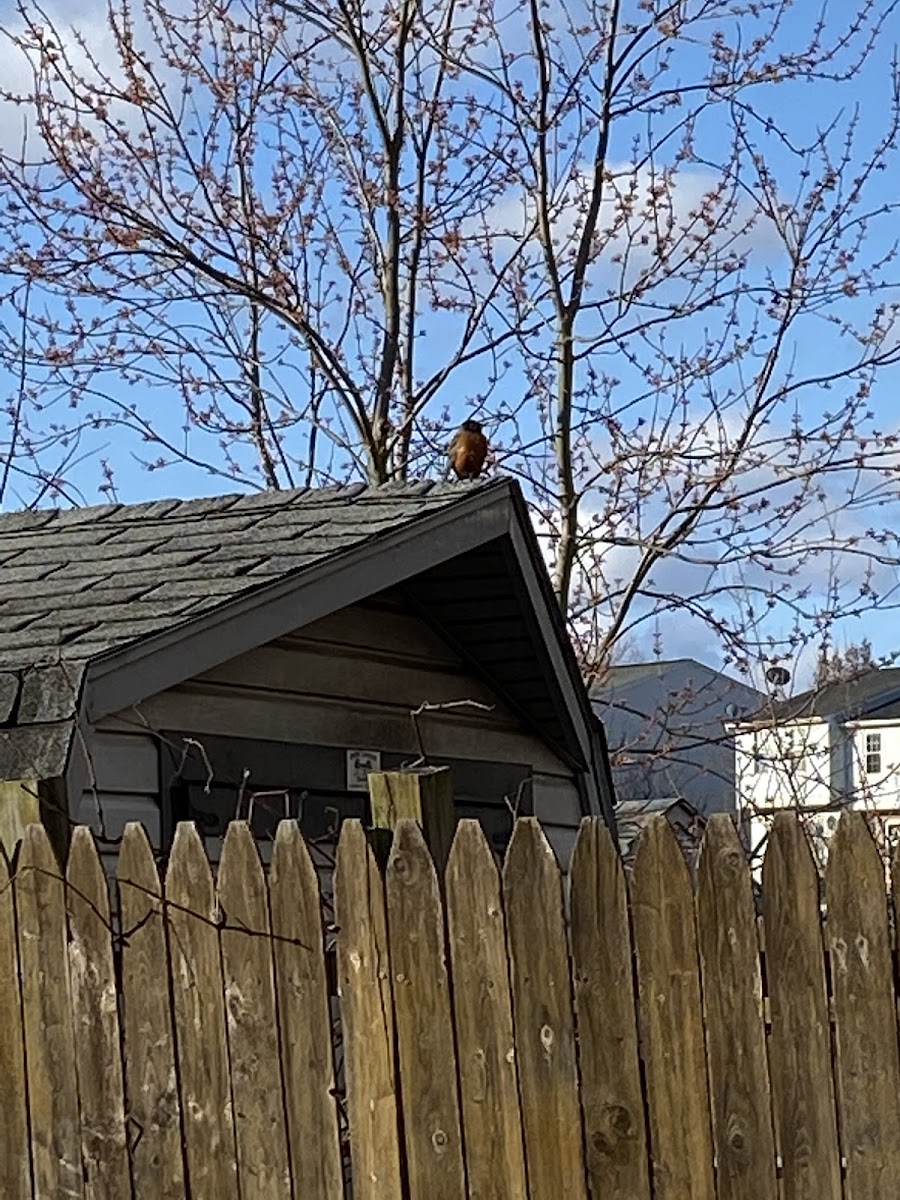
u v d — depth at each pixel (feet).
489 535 20.06
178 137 40.83
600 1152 11.32
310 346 43.19
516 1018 11.59
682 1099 11.20
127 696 15.21
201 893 12.48
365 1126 11.93
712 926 11.23
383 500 19.93
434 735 22.70
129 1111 12.59
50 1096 12.87
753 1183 11.01
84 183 39.42
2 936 13.08
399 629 22.15
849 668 40.68
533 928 11.60
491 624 22.48
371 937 12.00
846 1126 10.88
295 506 20.38
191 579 17.30
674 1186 11.18
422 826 12.64
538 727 24.99
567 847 25.75
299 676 20.01
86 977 12.78
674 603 40.40
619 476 40.91
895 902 10.91
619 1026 11.36
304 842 12.20
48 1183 12.83
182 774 17.60
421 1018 11.83
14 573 19.25
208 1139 12.34
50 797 13.20
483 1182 11.60
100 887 12.79
